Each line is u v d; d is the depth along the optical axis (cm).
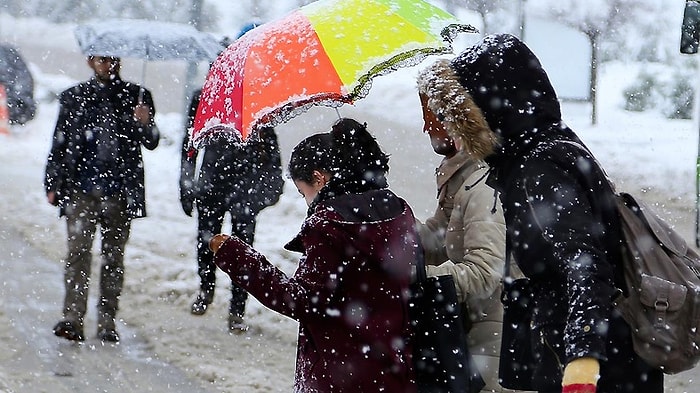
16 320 2028
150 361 1838
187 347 1927
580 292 818
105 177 1912
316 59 1100
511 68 912
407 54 1123
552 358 909
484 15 5534
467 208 1166
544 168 880
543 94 920
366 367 1030
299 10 1171
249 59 1111
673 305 887
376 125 4878
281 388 1709
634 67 6200
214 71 1156
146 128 1950
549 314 894
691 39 2541
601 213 890
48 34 8481
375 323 1033
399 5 1182
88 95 1928
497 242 1145
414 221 1098
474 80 914
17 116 4981
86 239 1927
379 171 1082
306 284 1022
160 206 3322
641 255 899
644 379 916
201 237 2105
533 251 883
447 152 1198
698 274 923
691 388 1708
